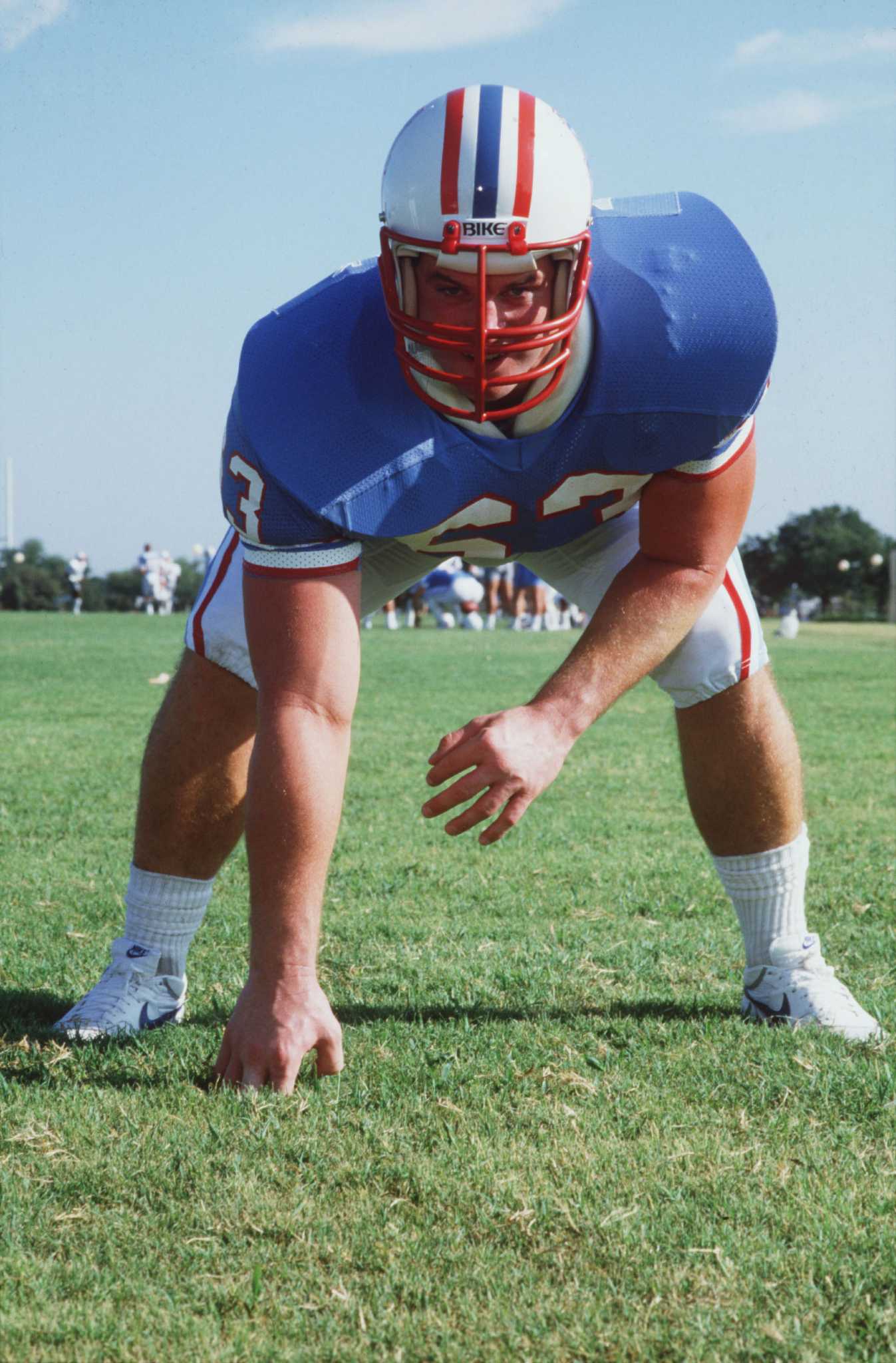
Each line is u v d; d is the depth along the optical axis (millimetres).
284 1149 2332
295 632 2502
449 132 2303
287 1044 2561
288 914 2557
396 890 4586
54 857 5066
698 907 4340
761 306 2492
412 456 2451
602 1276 1925
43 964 3611
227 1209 2113
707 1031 3025
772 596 46094
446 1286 1898
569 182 2330
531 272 2344
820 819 5934
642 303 2467
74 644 20188
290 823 2492
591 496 2615
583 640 2539
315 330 2498
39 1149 2334
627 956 3730
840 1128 2426
